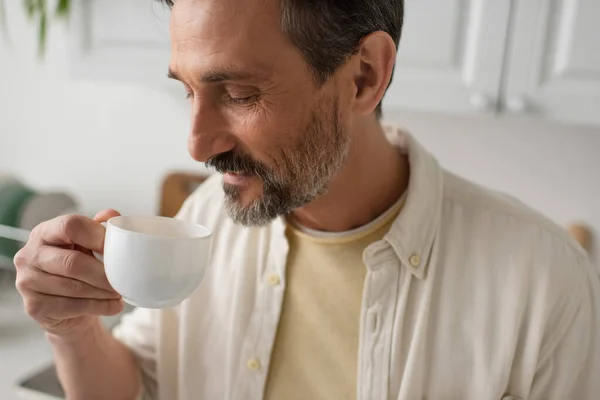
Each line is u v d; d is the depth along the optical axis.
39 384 1.03
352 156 0.73
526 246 0.75
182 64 0.59
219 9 0.56
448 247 0.77
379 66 0.68
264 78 0.59
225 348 0.85
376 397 0.75
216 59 0.57
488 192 0.82
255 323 0.83
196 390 0.87
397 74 1.12
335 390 0.78
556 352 0.74
